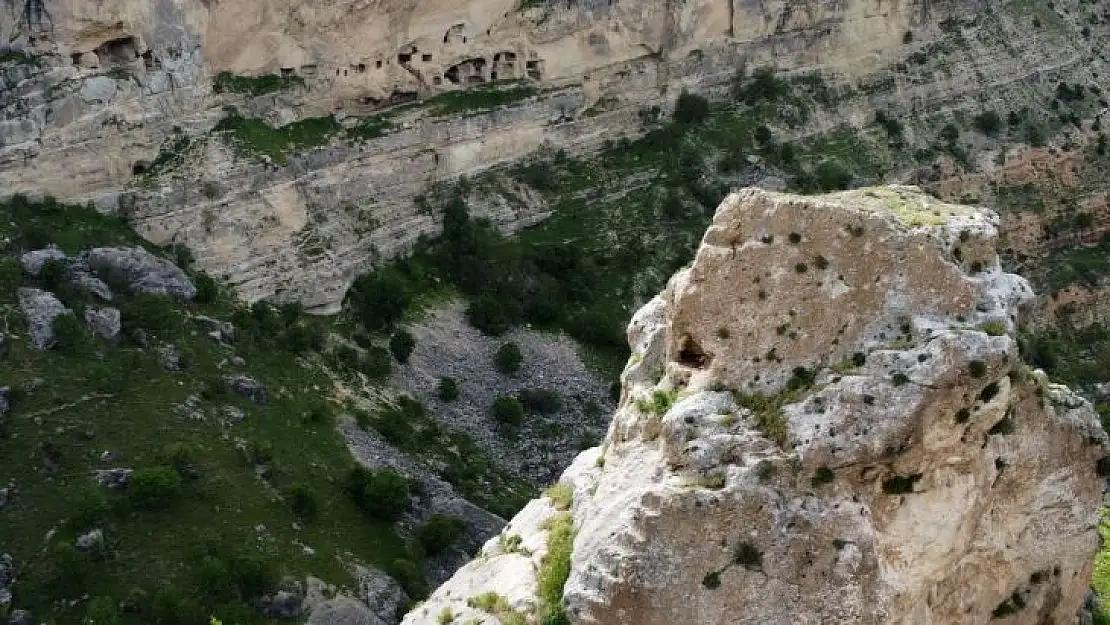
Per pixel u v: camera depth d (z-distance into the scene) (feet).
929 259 132.57
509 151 376.89
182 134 316.81
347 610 227.81
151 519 229.66
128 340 267.59
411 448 286.25
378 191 348.18
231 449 251.60
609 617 134.21
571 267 356.18
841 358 134.41
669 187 380.99
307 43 338.54
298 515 243.81
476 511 268.00
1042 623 152.97
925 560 137.18
